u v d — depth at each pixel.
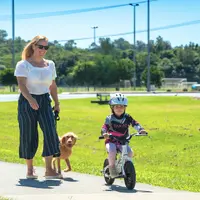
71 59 177.75
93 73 156.38
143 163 24.39
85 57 179.12
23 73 14.32
